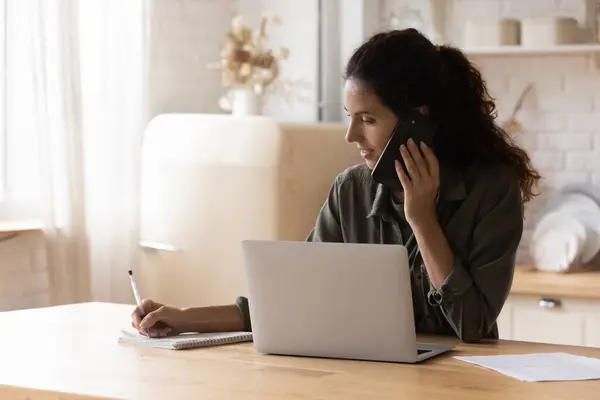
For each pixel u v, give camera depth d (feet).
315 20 18.19
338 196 9.62
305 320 7.71
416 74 8.57
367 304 7.47
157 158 15.83
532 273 15.72
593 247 15.85
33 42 14.23
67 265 14.71
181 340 8.33
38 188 14.97
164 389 6.56
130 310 10.28
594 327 14.46
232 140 15.15
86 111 15.29
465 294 8.30
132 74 16.11
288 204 14.98
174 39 17.81
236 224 15.06
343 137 16.01
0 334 8.81
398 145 8.34
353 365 7.39
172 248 15.53
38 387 6.67
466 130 8.89
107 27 15.53
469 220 8.60
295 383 6.73
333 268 7.55
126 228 15.84
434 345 8.14
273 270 7.77
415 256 9.04
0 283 14.24
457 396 6.29
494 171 8.76
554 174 16.87
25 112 14.65
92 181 15.38
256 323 7.91
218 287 15.20
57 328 9.15
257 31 18.89
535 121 16.96
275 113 18.83
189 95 18.25
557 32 15.85
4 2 14.15
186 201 15.47
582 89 16.62
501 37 16.24
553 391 6.45
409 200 8.30
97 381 6.84
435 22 17.15
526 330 14.92
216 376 6.99
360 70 8.54
